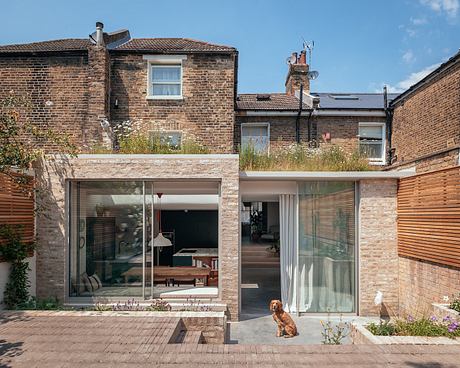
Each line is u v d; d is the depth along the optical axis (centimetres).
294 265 1181
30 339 715
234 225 1080
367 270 1145
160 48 1634
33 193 1064
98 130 1501
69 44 1711
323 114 1859
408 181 1095
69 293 1101
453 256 895
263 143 1797
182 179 1092
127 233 1109
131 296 1101
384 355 650
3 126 984
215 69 1627
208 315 863
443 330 750
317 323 1084
